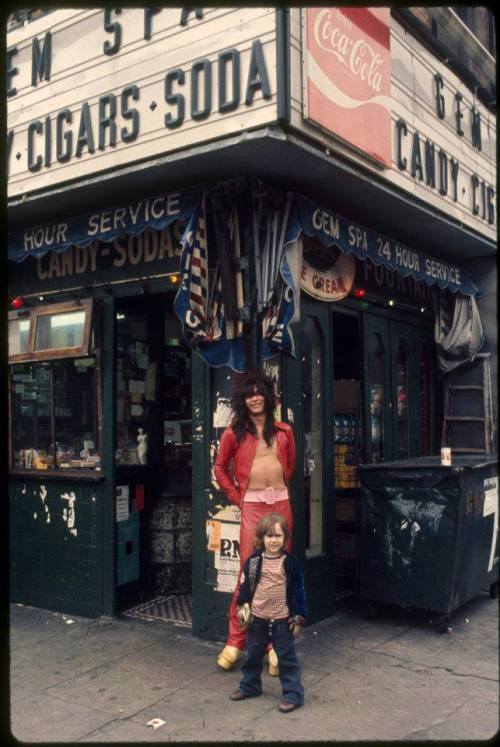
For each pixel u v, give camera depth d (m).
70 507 6.12
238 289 4.87
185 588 6.50
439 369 8.07
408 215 5.84
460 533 5.38
